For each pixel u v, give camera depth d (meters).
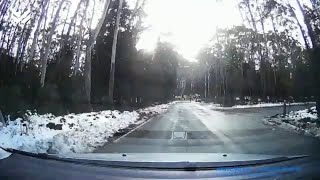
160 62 65.12
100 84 39.19
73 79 28.58
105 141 13.56
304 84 29.33
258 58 69.56
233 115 33.41
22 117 18.53
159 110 46.16
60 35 37.91
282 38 58.53
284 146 11.72
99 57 39.31
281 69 66.81
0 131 13.60
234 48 71.75
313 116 24.83
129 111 35.34
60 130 16.44
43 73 24.72
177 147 11.59
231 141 13.23
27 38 35.84
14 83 22.11
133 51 41.34
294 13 40.59
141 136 15.38
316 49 25.12
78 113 27.30
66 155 7.56
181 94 150.00
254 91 72.31
